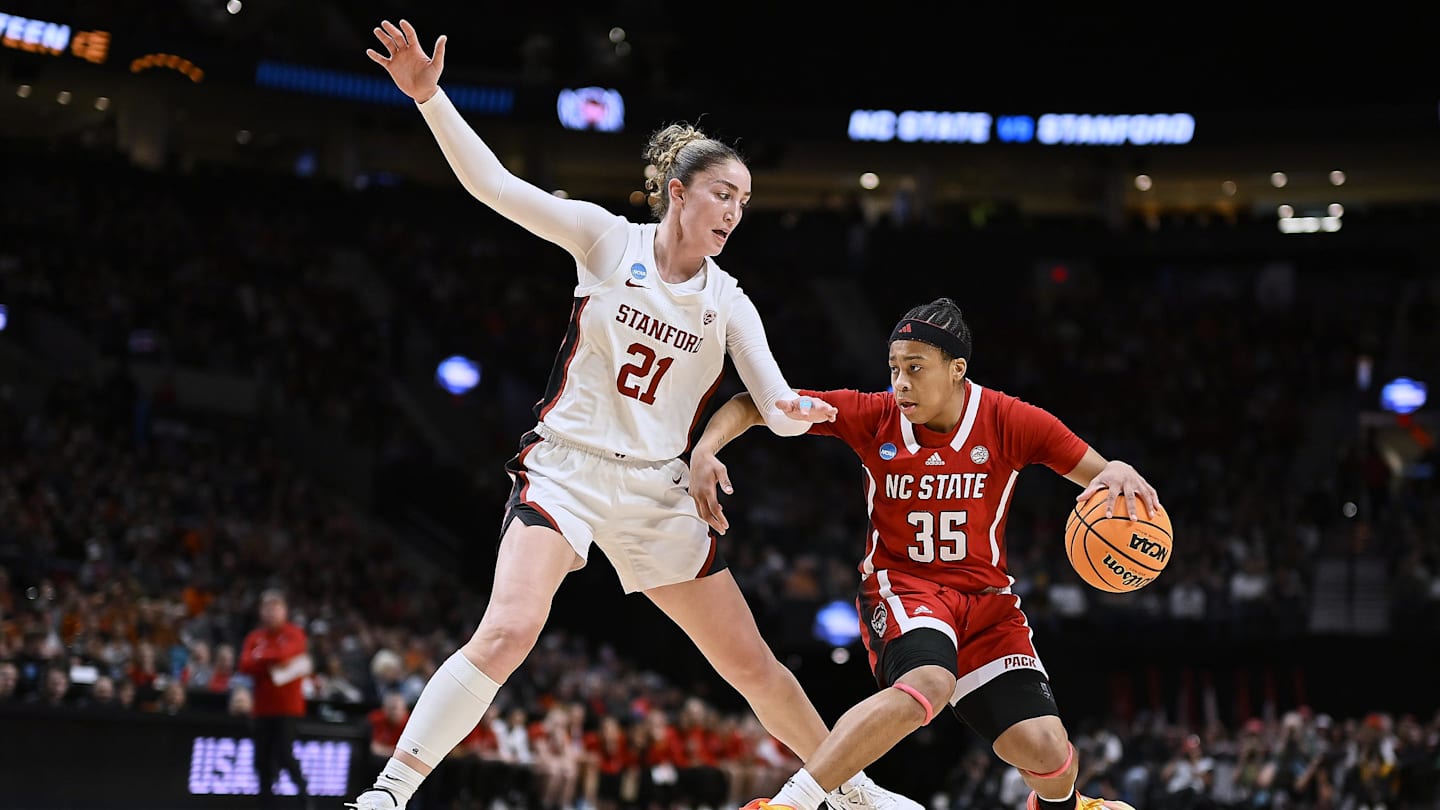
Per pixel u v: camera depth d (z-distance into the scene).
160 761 10.80
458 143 4.18
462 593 21.69
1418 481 26.31
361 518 24.09
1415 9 35.53
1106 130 34.69
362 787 11.60
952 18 37.72
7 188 24.92
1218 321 32.22
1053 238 34.47
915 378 4.34
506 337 29.02
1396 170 35.62
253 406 24.19
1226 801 16.00
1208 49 37.03
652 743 16.41
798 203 38.22
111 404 21.02
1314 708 21.50
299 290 26.98
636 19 36.12
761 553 23.64
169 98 29.47
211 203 28.16
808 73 38.12
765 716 4.66
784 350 31.14
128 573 15.51
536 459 4.30
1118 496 4.26
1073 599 22.48
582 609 22.59
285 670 11.10
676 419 4.37
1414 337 30.52
